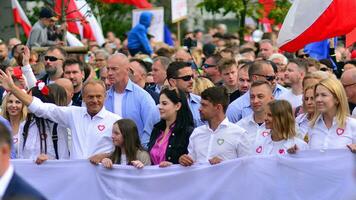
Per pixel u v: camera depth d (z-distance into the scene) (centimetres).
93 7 2817
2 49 2492
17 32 3438
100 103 1762
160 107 1733
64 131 1812
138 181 1691
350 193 1588
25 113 1812
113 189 1702
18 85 2006
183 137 1725
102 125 1762
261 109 1706
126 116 1909
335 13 2070
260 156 1634
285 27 2105
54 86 1881
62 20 2739
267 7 3566
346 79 1809
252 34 3716
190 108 1859
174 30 4972
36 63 2341
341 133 1597
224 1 3609
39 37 2772
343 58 2952
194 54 2923
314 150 1602
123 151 1714
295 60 1972
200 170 1661
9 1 3528
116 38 4016
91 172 1712
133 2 3719
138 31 3297
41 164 1725
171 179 1677
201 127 1684
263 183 1633
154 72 2195
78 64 2098
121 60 1914
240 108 1911
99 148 1758
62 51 2206
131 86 1928
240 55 2731
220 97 1655
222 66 2092
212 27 4691
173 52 2852
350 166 1586
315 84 1623
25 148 1802
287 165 1617
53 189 1723
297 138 1638
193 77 2027
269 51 2672
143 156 1706
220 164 1650
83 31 3325
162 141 1739
